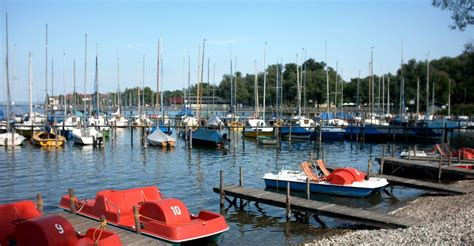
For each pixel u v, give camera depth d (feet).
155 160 129.29
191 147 157.07
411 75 341.00
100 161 125.39
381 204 75.36
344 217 57.98
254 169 114.62
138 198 55.67
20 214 47.50
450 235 44.50
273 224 62.85
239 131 213.87
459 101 333.42
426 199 75.87
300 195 81.00
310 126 193.88
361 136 190.70
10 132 166.40
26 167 112.88
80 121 194.70
